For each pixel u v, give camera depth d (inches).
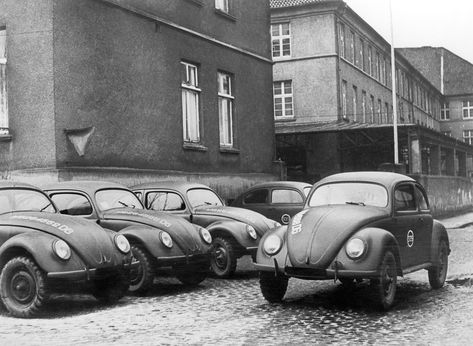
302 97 1327.5
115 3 562.6
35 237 300.4
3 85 513.0
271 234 328.8
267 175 834.8
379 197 338.0
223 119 758.5
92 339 252.1
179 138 651.5
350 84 1419.8
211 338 251.1
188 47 677.3
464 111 2866.6
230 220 436.1
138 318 295.3
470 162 2130.9
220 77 757.3
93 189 387.9
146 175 588.7
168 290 382.9
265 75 853.8
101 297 338.3
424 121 2436.0
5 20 511.5
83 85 523.8
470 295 352.5
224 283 410.3
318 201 349.7
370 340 244.8
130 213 378.6
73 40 515.2
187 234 379.9
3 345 242.7
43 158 496.1
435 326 269.3
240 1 799.1
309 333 258.5
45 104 495.8
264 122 843.4
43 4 497.4
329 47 1311.5
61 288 321.4
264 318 291.6
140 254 360.2
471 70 2913.4
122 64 571.2
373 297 299.3
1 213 330.3
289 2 1334.9
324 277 301.9
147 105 603.2
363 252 297.0
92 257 309.0
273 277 326.6
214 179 706.8
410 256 344.8
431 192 1136.2
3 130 511.2
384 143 1195.3
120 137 563.5
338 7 1300.4
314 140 1236.5
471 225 971.3
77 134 512.7
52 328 274.5
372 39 1640.0
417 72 2187.5
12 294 301.4
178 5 664.4
